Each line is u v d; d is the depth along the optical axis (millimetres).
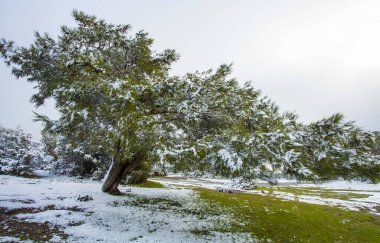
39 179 14359
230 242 6191
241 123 6660
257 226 7980
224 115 7102
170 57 9797
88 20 8375
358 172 4574
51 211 6910
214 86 6676
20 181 11812
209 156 4871
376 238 8242
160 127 6168
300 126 5332
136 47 8625
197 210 9508
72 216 6695
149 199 10477
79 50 8484
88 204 8203
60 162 19125
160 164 4691
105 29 8492
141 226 6660
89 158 17594
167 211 8703
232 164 4254
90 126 6637
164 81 6340
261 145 4375
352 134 4641
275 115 5844
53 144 21562
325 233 8102
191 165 5305
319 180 4648
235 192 17922
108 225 6379
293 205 13602
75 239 5207
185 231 6691
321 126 4801
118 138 5645
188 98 6457
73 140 8164
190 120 6844
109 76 6520
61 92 6160
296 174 4219
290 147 4328
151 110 7000
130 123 5242
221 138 5301
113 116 5961
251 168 4598
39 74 8039
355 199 18578
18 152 16219
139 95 5844
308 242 6910
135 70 9258
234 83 7137
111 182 10211
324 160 4504
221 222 8023
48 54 7785
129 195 10680
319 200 16906
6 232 5141
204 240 6141
